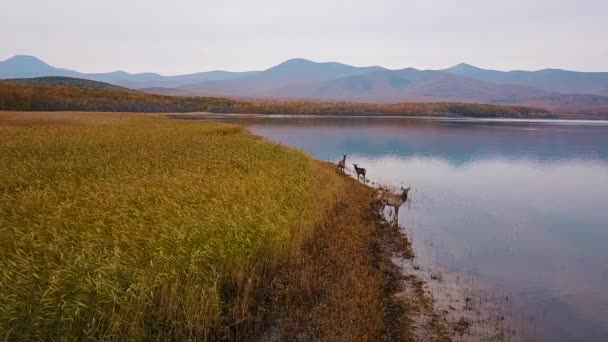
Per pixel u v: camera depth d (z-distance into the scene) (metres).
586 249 17.38
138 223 13.22
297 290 11.94
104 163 24.55
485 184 32.19
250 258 12.68
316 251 15.06
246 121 101.25
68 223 12.91
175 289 10.09
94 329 8.73
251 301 11.21
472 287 13.47
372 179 32.94
